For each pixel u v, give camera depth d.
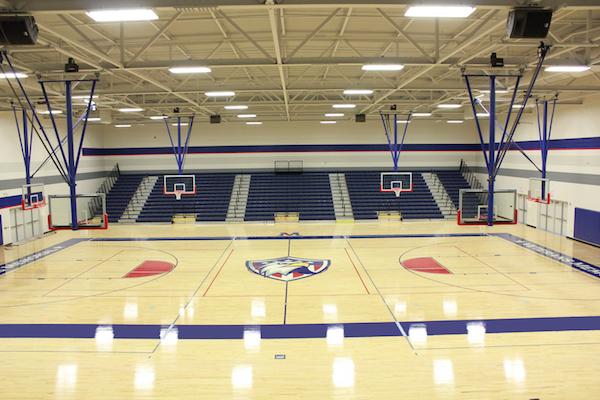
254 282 11.09
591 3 5.63
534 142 18.75
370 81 15.82
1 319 8.61
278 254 14.23
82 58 8.27
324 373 6.36
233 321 8.45
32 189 17.55
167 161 24.69
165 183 22.17
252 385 6.04
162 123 23.41
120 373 6.41
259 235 17.73
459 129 24.64
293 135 24.64
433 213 21.59
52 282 11.14
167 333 7.89
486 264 12.58
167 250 14.99
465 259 13.21
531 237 16.67
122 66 8.41
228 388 5.96
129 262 13.26
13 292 10.33
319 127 24.64
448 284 10.71
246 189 23.47
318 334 7.77
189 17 8.86
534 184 18.69
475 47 11.48
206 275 11.76
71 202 9.73
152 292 10.30
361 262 13.03
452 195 23.22
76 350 7.20
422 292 10.11
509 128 21.08
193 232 18.59
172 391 5.89
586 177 15.26
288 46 11.43
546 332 7.75
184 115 19.20
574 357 6.78
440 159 24.75
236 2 5.61
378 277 11.42
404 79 15.63
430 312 8.80
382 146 24.73
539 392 5.77
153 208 22.05
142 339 7.63
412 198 22.83
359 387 5.95
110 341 7.56
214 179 24.22
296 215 21.64
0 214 15.68
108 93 12.45
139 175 24.44
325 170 24.80
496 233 17.62
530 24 5.61
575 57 9.02
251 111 21.16
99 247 15.55
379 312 8.84
